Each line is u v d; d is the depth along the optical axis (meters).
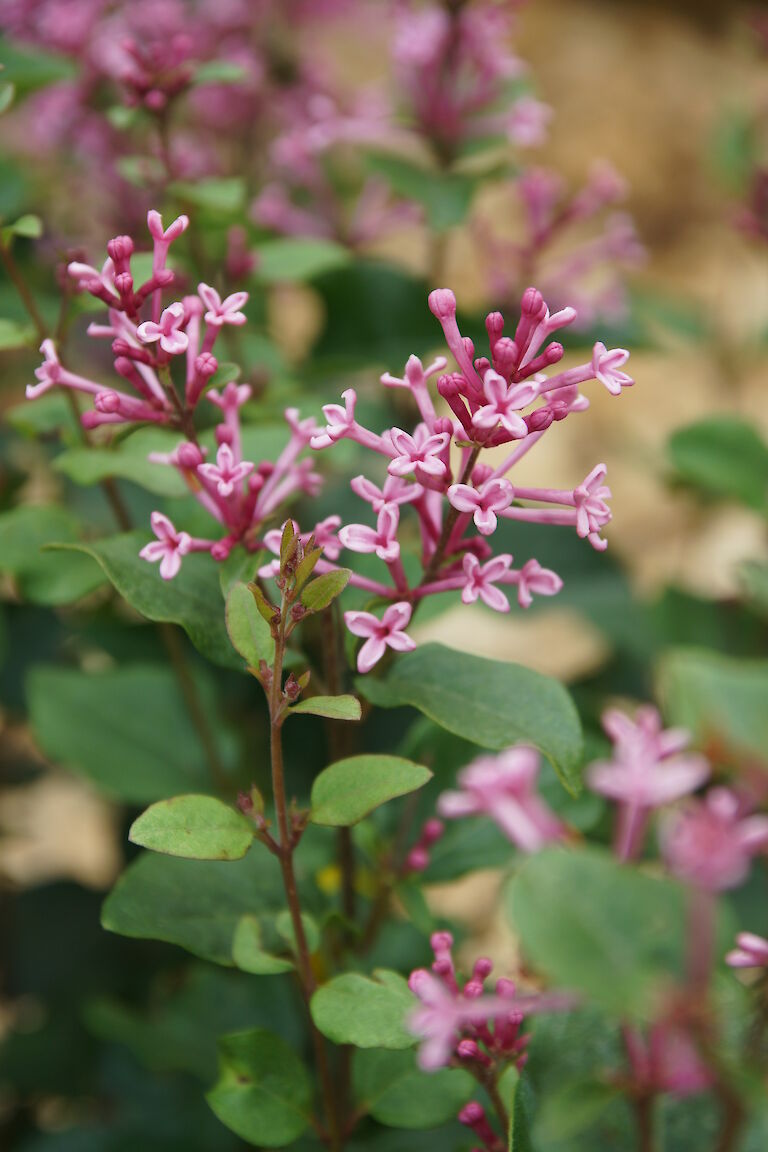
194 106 0.54
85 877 0.69
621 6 1.31
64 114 0.50
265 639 0.32
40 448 0.55
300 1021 0.44
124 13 0.50
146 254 0.37
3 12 0.50
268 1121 0.33
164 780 0.44
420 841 0.36
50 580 0.37
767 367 0.98
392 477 0.32
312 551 0.31
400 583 0.33
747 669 0.30
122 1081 0.50
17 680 0.54
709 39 1.32
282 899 0.35
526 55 1.27
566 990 0.28
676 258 1.16
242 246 0.42
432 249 0.52
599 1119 0.31
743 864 0.28
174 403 0.34
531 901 0.27
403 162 0.47
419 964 0.39
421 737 0.38
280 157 0.50
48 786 0.74
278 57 0.57
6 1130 0.53
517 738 0.33
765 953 0.28
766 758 0.29
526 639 0.84
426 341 0.51
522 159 1.19
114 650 0.51
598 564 0.56
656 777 0.30
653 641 0.53
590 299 0.50
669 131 1.23
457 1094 0.33
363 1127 0.40
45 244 0.53
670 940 0.27
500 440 0.31
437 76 0.46
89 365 0.54
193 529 0.36
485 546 0.33
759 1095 0.27
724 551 0.86
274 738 0.31
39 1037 0.51
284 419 0.40
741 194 0.61
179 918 0.35
